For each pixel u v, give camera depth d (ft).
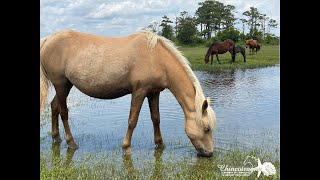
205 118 23.86
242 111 35.24
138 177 20.95
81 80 25.48
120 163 23.21
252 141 26.50
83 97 45.62
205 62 80.84
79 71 25.32
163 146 26.53
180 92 24.81
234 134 28.19
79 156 24.56
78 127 31.42
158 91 25.54
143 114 36.09
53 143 27.45
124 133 29.76
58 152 25.31
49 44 26.12
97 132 30.01
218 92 45.24
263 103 38.68
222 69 71.77
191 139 24.29
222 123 31.19
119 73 24.91
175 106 38.68
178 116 34.40
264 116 33.40
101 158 24.09
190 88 24.66
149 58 24.84
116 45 25.30
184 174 21.26
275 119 32.19
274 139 26.91
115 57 24.94
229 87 48.91
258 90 46.32
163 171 21.88
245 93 44.32
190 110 24.53
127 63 24.80
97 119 34.04
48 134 29.50
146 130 30.68
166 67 24.84
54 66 26.03
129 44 25.16
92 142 27.50
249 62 82.58
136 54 24.82
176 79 24.77
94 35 26.16
